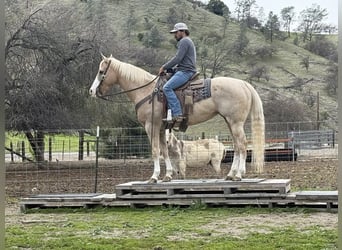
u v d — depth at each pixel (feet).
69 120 81.46
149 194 36.83
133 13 291.58
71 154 95.71
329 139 90.38
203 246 23.15
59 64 81.41
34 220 33.06
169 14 305.32
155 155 37.01
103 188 51.57
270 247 22.43
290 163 70.85
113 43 89.81
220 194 35.45
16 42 78.48
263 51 294.25
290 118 154.92
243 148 35.58
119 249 22.95
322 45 318.45
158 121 36.70
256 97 35.81
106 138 83.41
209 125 138.92
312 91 237.86
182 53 35.70
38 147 76.74
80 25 86.38
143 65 101.91
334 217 31.04
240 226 28.55
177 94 35.83
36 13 81.66
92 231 28.09
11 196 47.70
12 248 23.57
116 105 84.89
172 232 27.14
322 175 55.67
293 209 33.94
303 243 23.20
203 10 330.13
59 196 38.24
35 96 77.30
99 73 37.86
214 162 51.80
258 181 35.12
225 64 255.70
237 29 315.37
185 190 36.68
